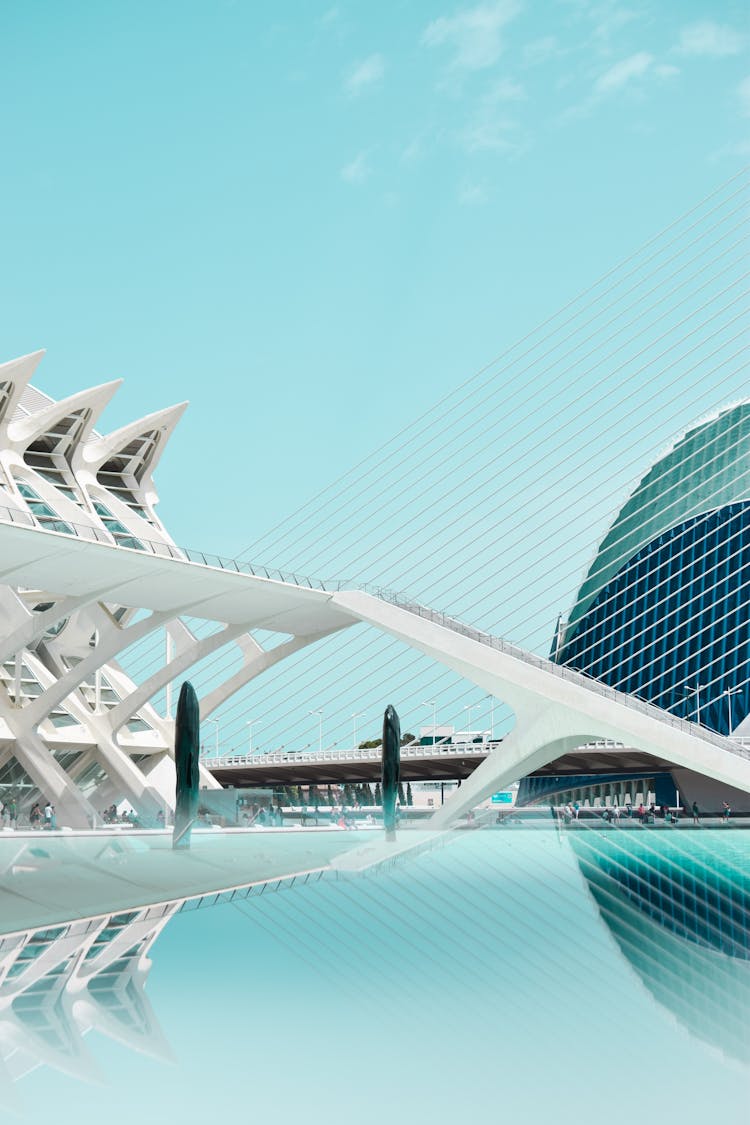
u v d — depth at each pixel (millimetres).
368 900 20953
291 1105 8828
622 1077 9555
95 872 25828
